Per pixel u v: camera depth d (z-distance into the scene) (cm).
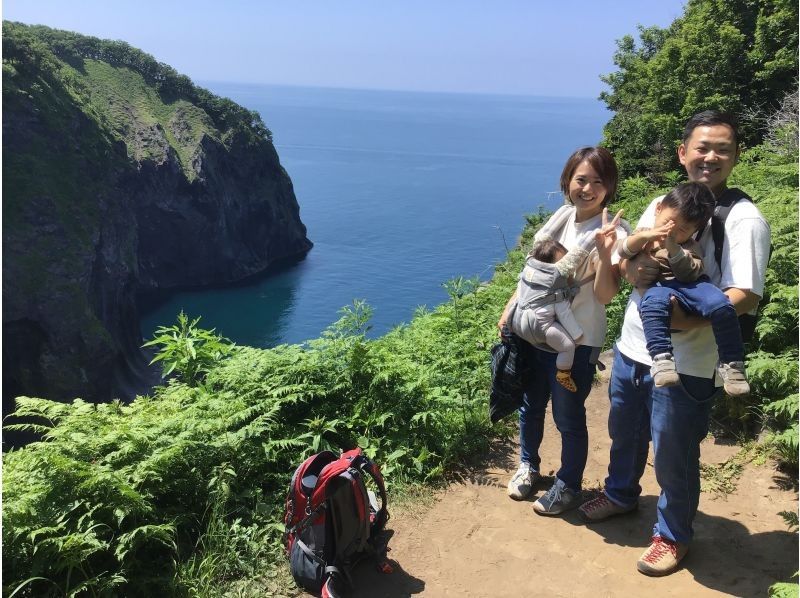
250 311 8456
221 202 9731
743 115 2133
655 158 2486
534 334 325
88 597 269
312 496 289
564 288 319
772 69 2127
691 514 299
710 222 273
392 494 375
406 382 442
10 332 5481
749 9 2380
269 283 9719
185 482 336
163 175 8919
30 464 304
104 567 285
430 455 402
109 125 8275
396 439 411
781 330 462
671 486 294
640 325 297
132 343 7356
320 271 10250
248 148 10725
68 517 283
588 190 317
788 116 1495
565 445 351
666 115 2448
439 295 8644
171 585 280
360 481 297
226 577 299
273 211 10900
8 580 260
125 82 10125
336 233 12794
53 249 6003
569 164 324
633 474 339
